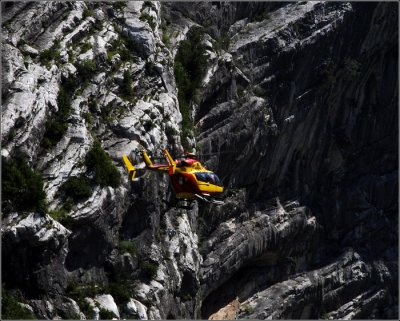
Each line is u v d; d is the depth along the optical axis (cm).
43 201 16812
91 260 18350
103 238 18450
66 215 17400
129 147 19350
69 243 17625
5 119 16588
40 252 16812
